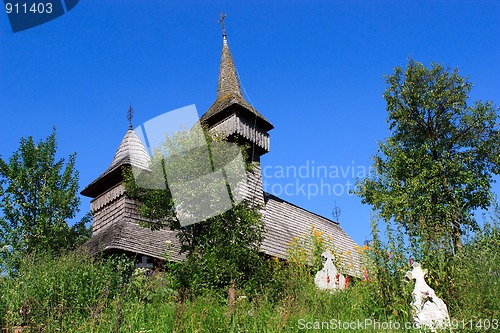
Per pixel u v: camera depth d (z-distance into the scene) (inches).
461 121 860.0
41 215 803.4
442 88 866.8
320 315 349.4
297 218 1057.5
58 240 805.9
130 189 487.5
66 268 358.9
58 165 866.8
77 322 304.7
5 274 341.1
